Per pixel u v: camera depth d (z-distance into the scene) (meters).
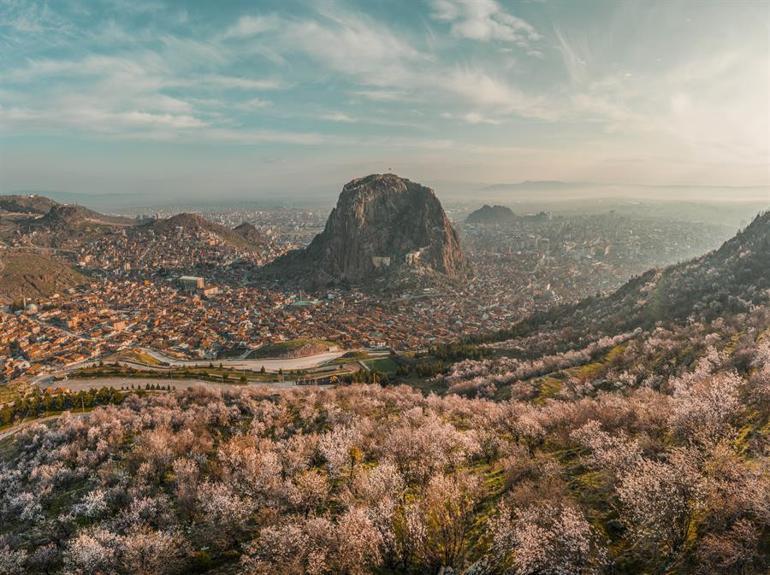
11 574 56.31
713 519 33.31
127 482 74.00
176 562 51.03
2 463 96.56
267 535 45.72
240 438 84.38
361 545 41.41
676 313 157.50
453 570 40.03
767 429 45.22
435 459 59.94
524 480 49.41
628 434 56.44
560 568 32.91
